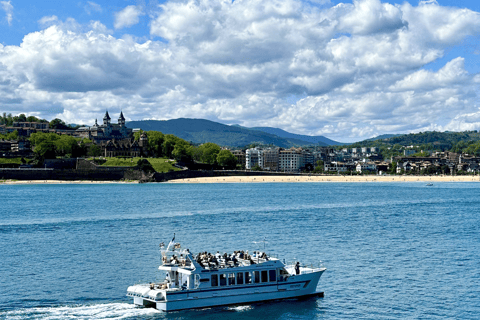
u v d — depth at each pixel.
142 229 125.56
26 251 97.06
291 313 61.31
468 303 64.75
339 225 130.88
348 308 63.12
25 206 190.75
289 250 95.88
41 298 66.44
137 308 62.44
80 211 170.88
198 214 158.88
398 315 60.75
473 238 109.38
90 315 60.19
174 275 63.69
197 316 60.03
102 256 92.12
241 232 118.88
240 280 63.94
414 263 84.88
